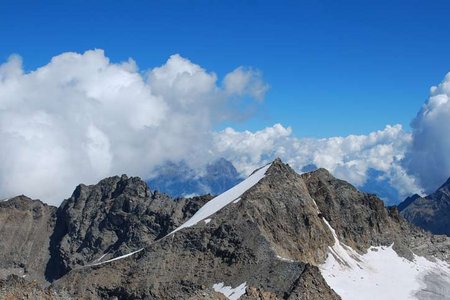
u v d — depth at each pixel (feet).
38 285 625.41
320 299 634.84
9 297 586.86
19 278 622.13
